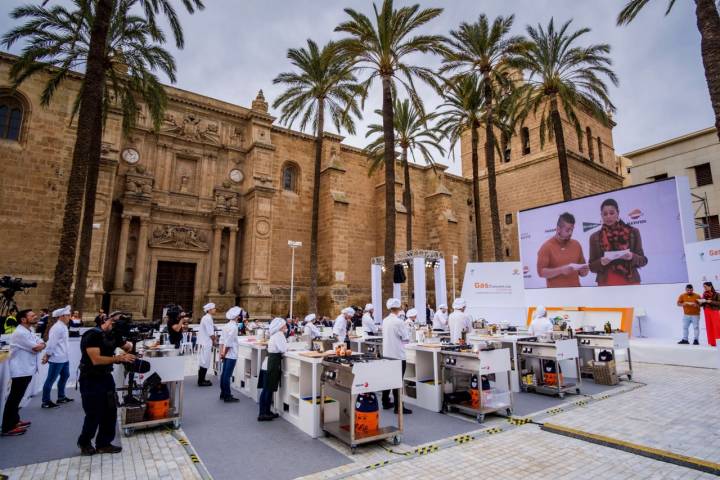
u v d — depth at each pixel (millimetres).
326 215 32062
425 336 11688
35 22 16875
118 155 23531
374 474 5203
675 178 16438
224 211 28391
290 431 7059
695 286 15094
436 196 39500
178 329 12805
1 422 6969
